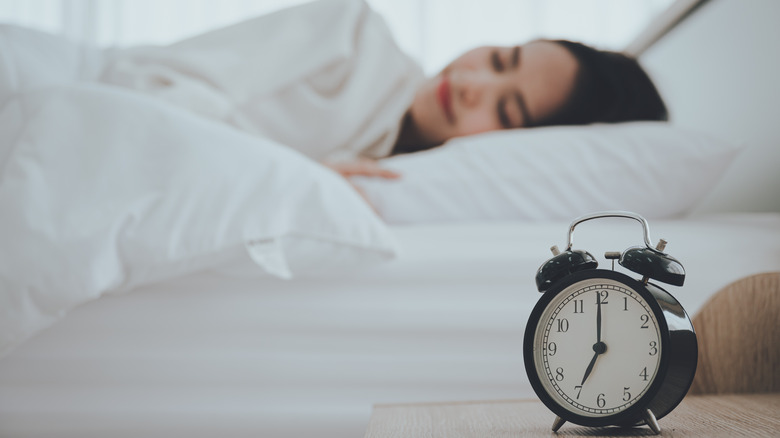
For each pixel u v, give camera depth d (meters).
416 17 2.00
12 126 0.92
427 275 0.91
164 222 0.82
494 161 1.16
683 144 1.16
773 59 1.30
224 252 0.83
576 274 0.56
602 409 0.54
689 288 0.92
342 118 1.51
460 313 0.89
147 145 0.87
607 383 0.54
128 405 0.87
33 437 0.87
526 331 0.57
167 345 0.88
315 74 1.55
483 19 1.98
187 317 0.88
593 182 1.14
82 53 1.49
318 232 0.87
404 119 1.58
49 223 0.79
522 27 1.96
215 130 0.92
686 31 1.57
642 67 1.50
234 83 1.48
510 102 1.50
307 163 0.94
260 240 0.83
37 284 0.76
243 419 0.87
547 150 1.17
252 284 0.90
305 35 1.55
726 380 0.79
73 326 0.88
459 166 1.17
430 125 1.56
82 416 0.87
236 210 0.84
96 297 0.81
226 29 1.60
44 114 0.88
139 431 0.87
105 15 2.08
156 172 0.85
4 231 0.78
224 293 0.89
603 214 0.59
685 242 0.96
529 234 1.00
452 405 0.73
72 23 2.06
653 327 0.54
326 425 0.87
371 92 1.59
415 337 0.89
